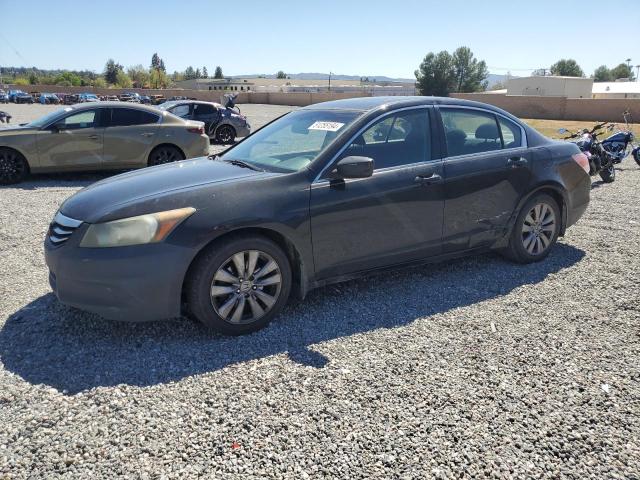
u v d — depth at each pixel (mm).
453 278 4934
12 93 55562
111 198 3703
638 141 18156
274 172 4094
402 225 4383
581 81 70438
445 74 87938
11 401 2951
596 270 5160
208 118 17469
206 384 3148
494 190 4875
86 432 2709
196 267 3572
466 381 3217
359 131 4254
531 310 4250
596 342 3734
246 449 2605
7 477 2402
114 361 3395
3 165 9469
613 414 2926
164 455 2557
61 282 3564
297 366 3361
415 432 2744
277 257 3836
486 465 2527
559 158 5352
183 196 3621
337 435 2711
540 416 2896
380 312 4184
